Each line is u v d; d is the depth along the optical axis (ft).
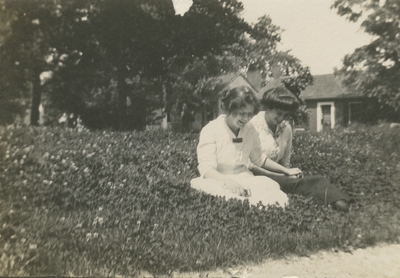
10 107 15.12
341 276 9.15
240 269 9.46
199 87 16.11
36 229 10.11
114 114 16.35
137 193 11.75
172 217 10.92
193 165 14.47
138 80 16.31
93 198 11.47
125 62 16.10
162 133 16.40
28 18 14.93
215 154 12.81
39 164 12.66
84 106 16.05
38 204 11.19
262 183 12.54
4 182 11.58
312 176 13.15
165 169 13.93
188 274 9.22
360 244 10.98
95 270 9.04
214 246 9.93
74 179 12.00
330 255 10.39
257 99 13.64
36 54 15.23
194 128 16.43
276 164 13.56
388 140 15.02
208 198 11.96
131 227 10.29
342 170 14.37
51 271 9.01
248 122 13.28
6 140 13.71
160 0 15.55
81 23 15.42
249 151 13.34
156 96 16.46
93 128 16.20
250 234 10.61
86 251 9.50
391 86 14.94
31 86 15.33
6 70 14.98
